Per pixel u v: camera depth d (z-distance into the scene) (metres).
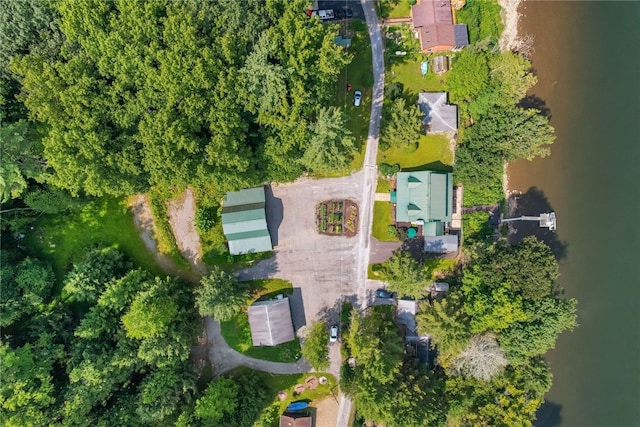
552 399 62.91
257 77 47.88
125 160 48.81
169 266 60.56
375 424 60.84
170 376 53.66
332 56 49.66
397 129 57.22
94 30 47.59
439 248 60.00
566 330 63.09
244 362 61.09
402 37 61.62
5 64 48.91
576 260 62.97
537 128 54.84
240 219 57.84
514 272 52.00
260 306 58.00
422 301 60.31
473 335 53.91
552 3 63.12
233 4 47.16
